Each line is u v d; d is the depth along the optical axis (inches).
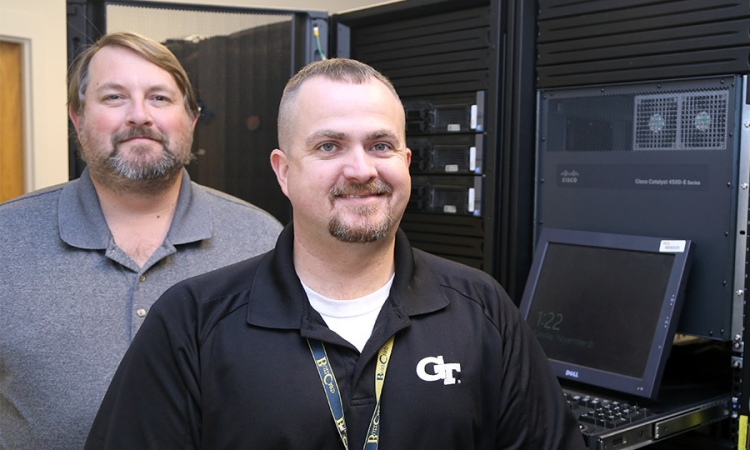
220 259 60.3
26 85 112.5
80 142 58.6
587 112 66.1
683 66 58.6
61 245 55.6
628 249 62.4
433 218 76.5
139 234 58.4
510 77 69.1
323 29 79.4
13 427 52.9
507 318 42.3
